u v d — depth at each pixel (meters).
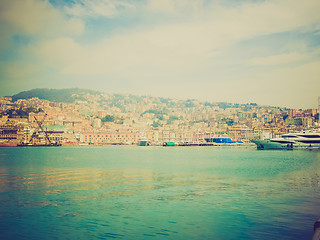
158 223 21.75
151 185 39.00
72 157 107.06
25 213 24.62
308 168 61.94
